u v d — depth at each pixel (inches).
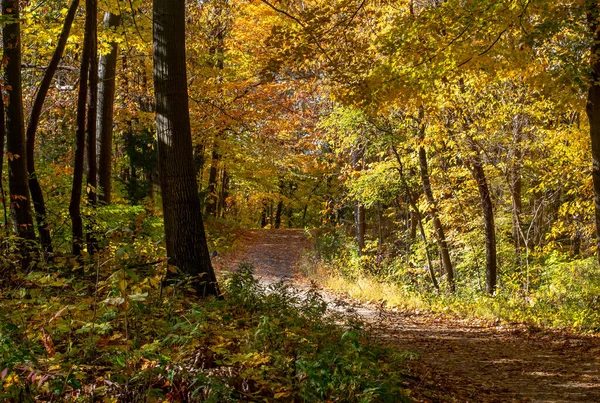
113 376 148.9
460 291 769.6
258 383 168.7
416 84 449.1
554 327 515.5
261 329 206.1
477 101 645.3
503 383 327.6
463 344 448.1
